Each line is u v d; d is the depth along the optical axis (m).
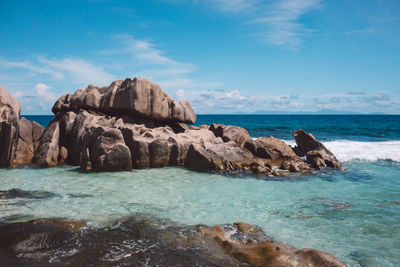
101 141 15.21
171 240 6.95
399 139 31.06
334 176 14.97
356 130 43.34
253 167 16.09
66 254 6.17
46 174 14.27
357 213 9.25
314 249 6.21
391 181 13.84
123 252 6.29
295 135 21.94
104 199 10.40
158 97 20.53
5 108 16.84
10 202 9.81
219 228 7.68
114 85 21.02
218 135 23.59
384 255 6.49
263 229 7.92
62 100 22.80
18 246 6.36
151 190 11.80
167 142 17.20
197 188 12.30
